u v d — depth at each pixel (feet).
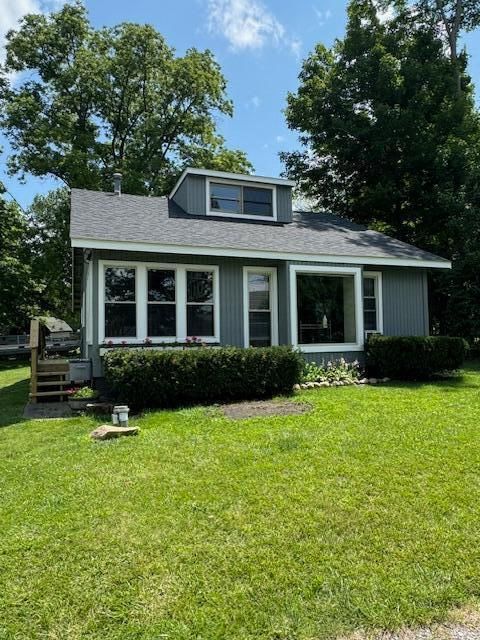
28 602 7.79
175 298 29.86
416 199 58.18
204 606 7.61
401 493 11.67
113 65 74.74
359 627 7.10
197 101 81.05
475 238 49.96
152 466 14.10
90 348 28.17
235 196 39.09
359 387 29.27
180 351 24.94
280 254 31.63
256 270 32.63
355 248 36.04
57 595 7.95
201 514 10.77
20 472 14.11
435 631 7.02
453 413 20.31
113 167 73.46
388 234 61.05
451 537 9.56
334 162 63.72
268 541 9.53
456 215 52.37
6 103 72.23
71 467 14.30
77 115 77.05
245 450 15.34
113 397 25.68
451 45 63.67
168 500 11.55
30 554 9.22
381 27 62.49
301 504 11.16
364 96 60.18
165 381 24.12
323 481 12.51
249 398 26.25
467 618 7.29
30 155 71.46
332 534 9.77
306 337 34.55
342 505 11.05
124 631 7.08
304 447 15.46
